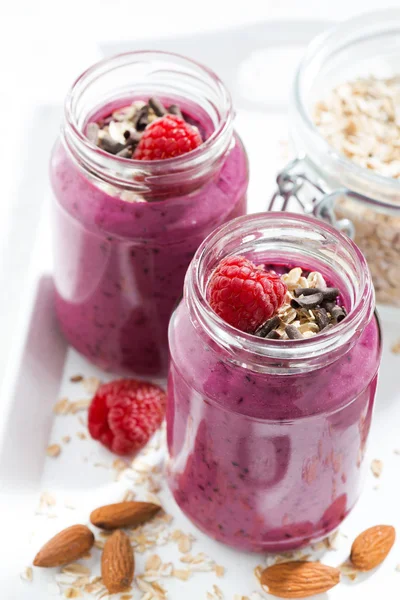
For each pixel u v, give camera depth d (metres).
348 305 0.45
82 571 0.48
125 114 0.51
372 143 0.55
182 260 0.49
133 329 0.51
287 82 0.62
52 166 0.50
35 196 0.58
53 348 0.54
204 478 0.47
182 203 0.48
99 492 0.50
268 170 0.59
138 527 0.50
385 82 0.59
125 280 0.50
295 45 0.63
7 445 0.50
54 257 0.52
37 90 0.62
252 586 0.48
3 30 0.64
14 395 0.52
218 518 0.48
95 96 0.51
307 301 0.45
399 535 0.49
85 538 0.48
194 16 0.64
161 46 0.63
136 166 0.47
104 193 0.49
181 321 0.46
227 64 0.62
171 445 0.48
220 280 0.44
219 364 0.44
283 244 0.46
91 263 0.50
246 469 0.45
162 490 0.51
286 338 0.44
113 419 0.50
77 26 0.64
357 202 0.52
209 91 0.50
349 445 0.46
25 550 0.49
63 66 0.63
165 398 0.52
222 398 0.44
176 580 0.48
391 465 0.51
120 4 0.65
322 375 0.44
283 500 0.46
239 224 0.45
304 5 0.64
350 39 0.57
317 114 0.57
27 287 0.55
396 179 0.51
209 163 0.48
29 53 0.63
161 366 0.53
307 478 0.45
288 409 0.43
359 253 0.44
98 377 0.54
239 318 0.43
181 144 0.48
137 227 0.48
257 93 0.62
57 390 0.53
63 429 0.52
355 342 0.44
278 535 0.48
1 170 0.59
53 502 0.50
